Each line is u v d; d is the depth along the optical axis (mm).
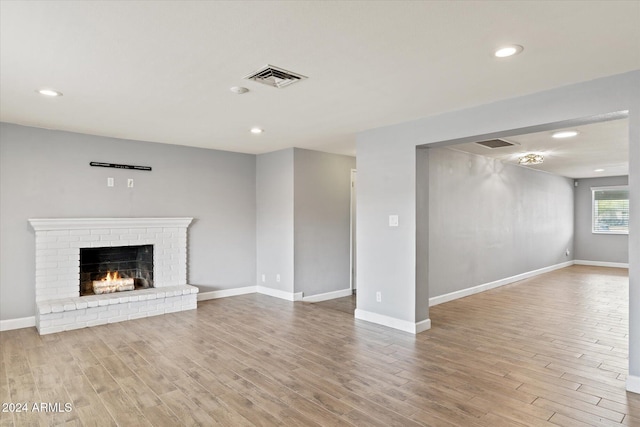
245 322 4754
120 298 4781
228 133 4930
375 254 4711
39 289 4570
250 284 6566
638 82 2785
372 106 3703
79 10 1952
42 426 2408
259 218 6594
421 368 3324
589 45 2375
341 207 6641
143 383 3020
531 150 6113
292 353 3682
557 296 6355
